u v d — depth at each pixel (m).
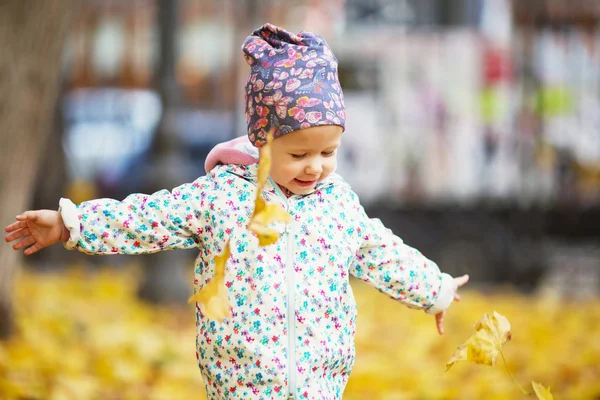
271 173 4.82
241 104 22.77
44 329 10.02
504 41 20.70
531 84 19.64
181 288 14.09
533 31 19.58
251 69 4.90
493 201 19.91
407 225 20.23
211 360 4.76
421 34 21.27
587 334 12.41
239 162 4.95
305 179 4.77
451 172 20.48
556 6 19.53
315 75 4.71
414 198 20.39
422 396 8.59
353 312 4.94
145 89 23.59
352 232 4.96
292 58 4.75
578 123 19.89
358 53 21.42
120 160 22.89
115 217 4.76
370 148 20.92
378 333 12.72
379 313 14.76
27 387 7.59
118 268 19.50
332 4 21.98
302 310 4.72
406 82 21.16
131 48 23.48
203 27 22.86
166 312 13.39
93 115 23.22
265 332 4.67
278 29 4.85
